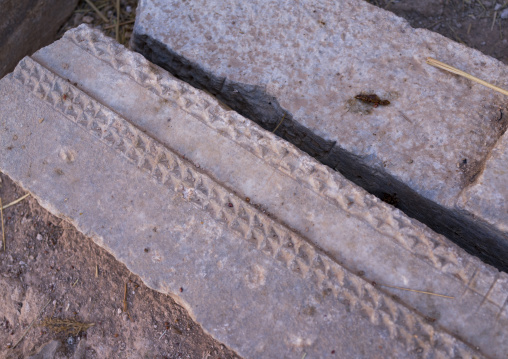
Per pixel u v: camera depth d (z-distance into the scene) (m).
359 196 1.17
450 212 1.22
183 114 1.25
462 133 1.25
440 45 1.32
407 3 1.65
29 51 1.64
